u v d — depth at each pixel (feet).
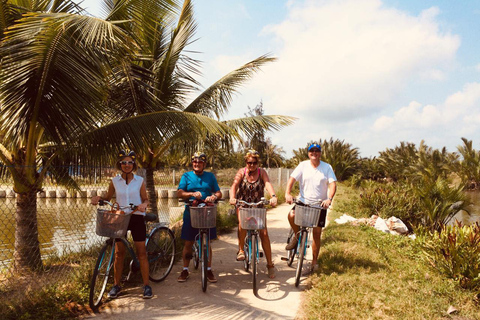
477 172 106.42
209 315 12.98
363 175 114.73
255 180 16.75
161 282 16.61
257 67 28.19
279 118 27.68
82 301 13.73
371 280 16.26
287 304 14.11
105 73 15.53
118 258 14.60
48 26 13.91
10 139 16.76
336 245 22.63
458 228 18.44
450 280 16.10
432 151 121.80
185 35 27.20
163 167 32.01
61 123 15.79
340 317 12.64
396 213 38.65
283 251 23.32
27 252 18.06
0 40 16.11
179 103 28.99
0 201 46.70
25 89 14.85
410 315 12.82
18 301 13.12
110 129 17.81
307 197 16.96
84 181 19.72
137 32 22.54
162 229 17.37
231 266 19.40
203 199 16.21
